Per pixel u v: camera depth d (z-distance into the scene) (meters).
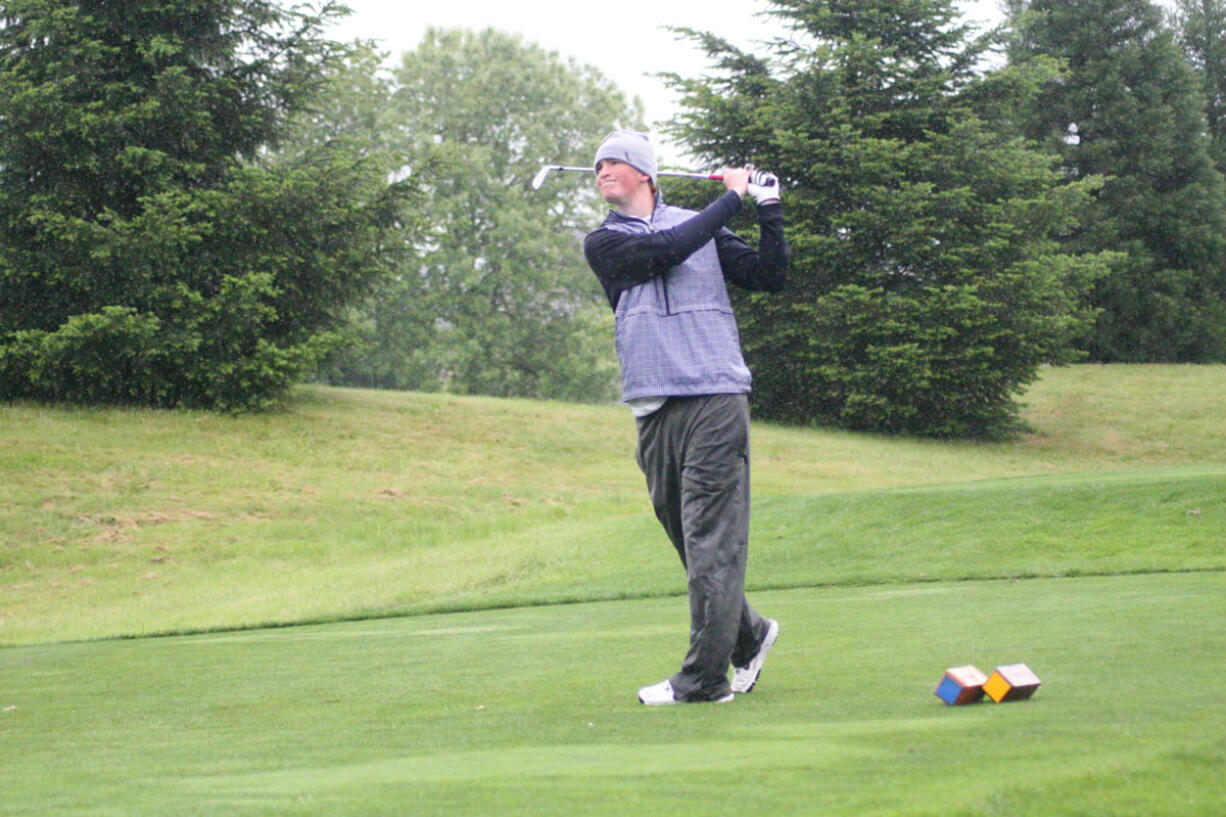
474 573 12.71
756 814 1.81
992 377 28.39
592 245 3.79
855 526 11.84
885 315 28.55
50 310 23.03
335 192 23.58
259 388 24.06
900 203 27.75
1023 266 28.20
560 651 5.46
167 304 22.56
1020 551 10.31
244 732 3.39
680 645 5.46
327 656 5.99
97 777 2.61
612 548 13.25
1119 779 1.87
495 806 1.96
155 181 22.73
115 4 22.73
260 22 23.95
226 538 17.02
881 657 4.33
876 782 2.00
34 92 21.00
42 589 14.38
